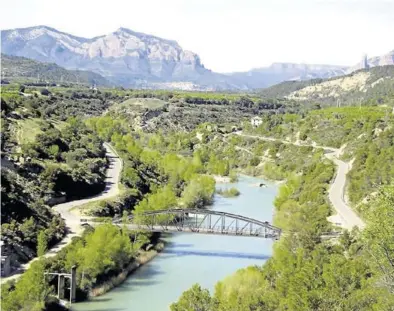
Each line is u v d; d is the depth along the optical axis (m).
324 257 75.75
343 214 119.50
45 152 155.00
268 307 64.38
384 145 164.62
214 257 116.12
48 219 115.31
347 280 59.47
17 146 151.88
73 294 89.19
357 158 165.50
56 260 93.25
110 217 130.38
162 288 97.56
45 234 102.69
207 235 136.00
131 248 108.06
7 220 104.31
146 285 99.00
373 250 47.38
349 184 145.88
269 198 186.38
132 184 161.75
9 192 114.25
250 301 66.12
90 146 182.25
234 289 74.56
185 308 68.94
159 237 130.38
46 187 133.62
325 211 119.25
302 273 63.28
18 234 101.25
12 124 168.00
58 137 168.50
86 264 95.06
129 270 105.44
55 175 137.75
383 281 47.59
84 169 154.50
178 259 114.62
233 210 163.75
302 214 113.50
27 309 78.50
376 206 48.12
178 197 168.88
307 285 61.22
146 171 182.62
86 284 93.62
